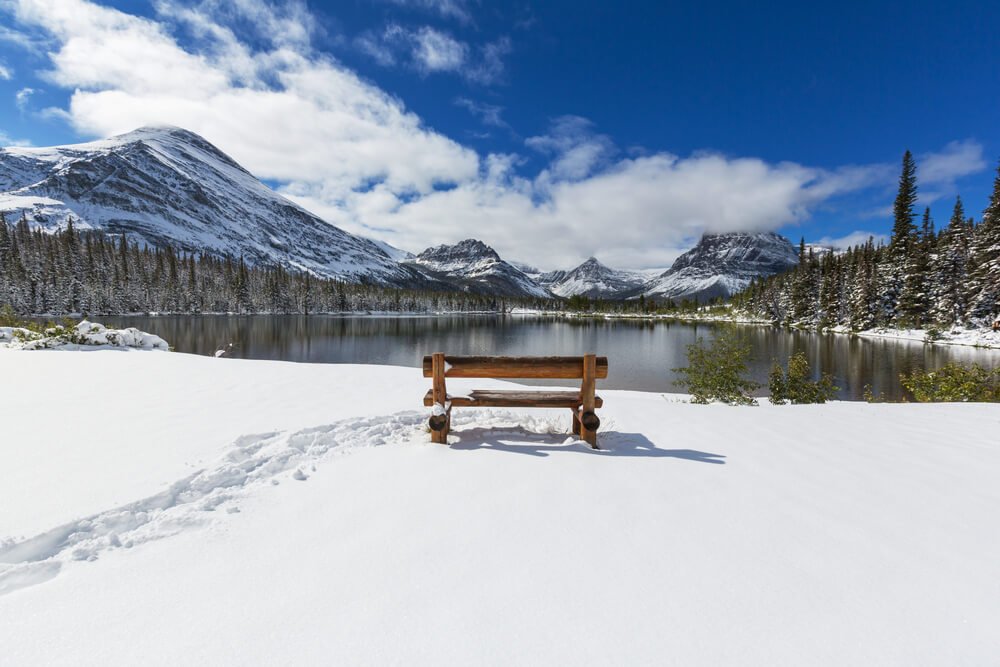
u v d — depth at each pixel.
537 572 2.39
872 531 2.85
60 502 2.99
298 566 2.44
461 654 1.83
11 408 5.81
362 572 2.38
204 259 135.88
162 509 3.06
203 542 2.67
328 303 146.12
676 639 1.91
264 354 41.81
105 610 2.07
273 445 4.33
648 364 35.50
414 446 4.51
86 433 4.65
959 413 6.43
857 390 22.02
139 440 4.42
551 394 4.88
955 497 3.39
